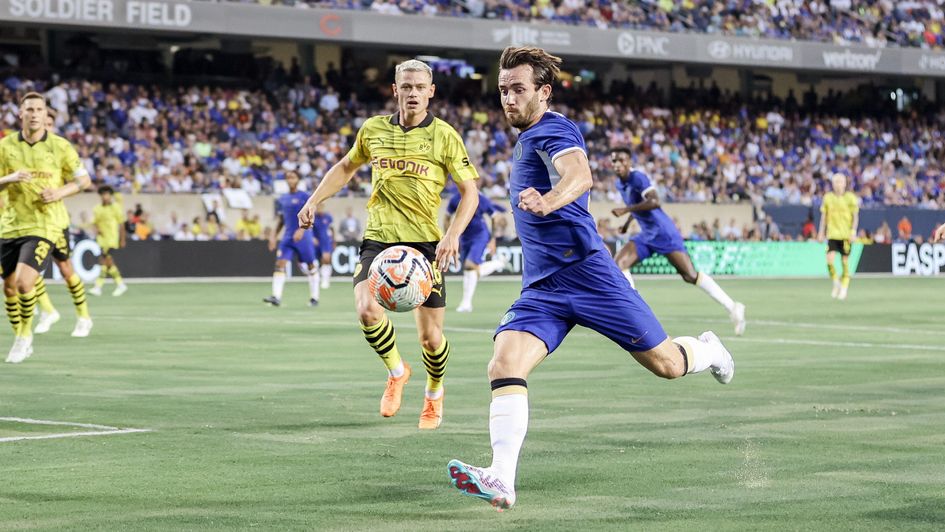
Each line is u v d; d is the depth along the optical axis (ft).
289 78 228.22
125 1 198.80
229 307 124.77
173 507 32.48
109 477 36.65
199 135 210.38
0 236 71.20
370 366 69.72
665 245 91.50
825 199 147.74
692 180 242.78
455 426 47.39
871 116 279.28
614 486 35.37
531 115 34.32
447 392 58.18
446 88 247.09
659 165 245.04
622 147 93.15
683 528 29.99
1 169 70.49
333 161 218.18
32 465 38.60
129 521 30.81
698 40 240.53
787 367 69.36
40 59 212.64
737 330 92.48
